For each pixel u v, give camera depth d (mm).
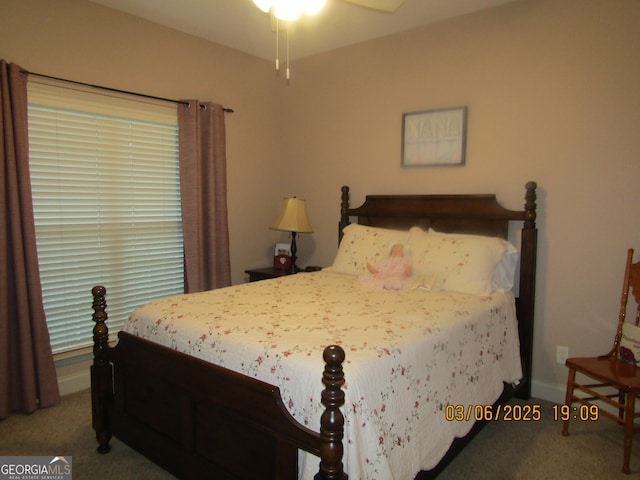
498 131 2766
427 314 1983
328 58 3592
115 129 2889
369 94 3367
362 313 1991
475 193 2881
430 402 1688
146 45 2984
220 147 3357
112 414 2070
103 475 1943
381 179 3359
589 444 2209
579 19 2439
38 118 2529
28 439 2219
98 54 2742
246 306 2105
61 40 2574
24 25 2424
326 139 3676
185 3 2729
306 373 1386
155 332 1928
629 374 2076
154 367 1795
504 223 2732
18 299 2379
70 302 2758
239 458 1514
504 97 2729
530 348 2680
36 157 2541
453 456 1857
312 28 3098
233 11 2840
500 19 2709
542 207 2631
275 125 3982
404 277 2584
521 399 2703
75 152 2707
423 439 1617
